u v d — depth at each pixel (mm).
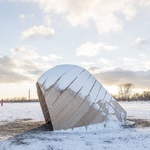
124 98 111938
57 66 17047
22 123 19938
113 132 14578
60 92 15094
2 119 23281
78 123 15125
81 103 15406
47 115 19016
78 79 16156
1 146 11023
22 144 11398
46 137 13148
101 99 16547
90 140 12188
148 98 109250
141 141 11773
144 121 20078
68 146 10883
